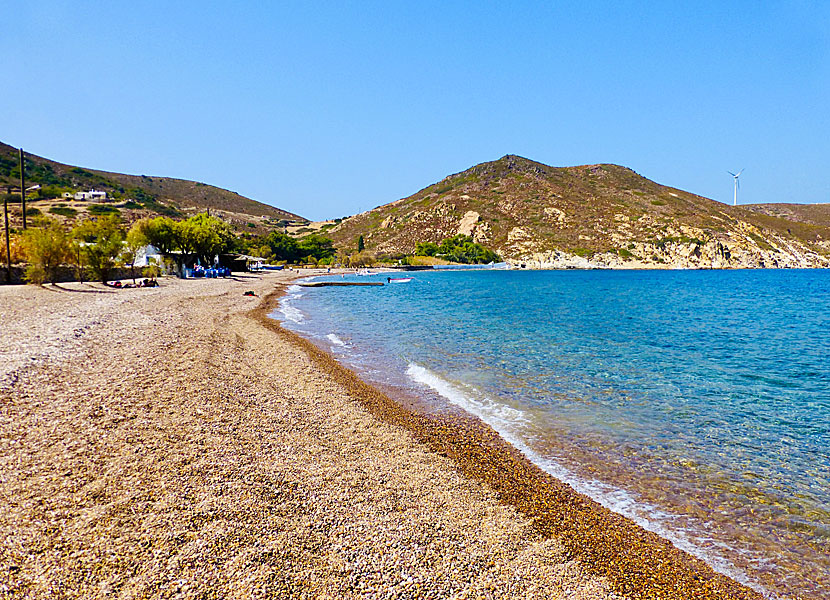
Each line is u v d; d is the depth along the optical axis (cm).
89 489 721
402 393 1497
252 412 1158
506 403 1432
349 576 592
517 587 612
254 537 643
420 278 10144
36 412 1005
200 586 540
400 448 1042
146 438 926
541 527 768
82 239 4291
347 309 4038
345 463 931
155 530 632
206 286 5141
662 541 750
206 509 694
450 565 642
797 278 10256
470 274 11894
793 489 929
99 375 1319
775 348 2506
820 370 1989
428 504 803
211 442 938
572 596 607
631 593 623
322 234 19812
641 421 1307
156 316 2545
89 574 541
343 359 1973
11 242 4866
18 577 524
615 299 5384
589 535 754
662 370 1948
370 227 19400
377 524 719
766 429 1265
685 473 991
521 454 1059
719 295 6056
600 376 1812
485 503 830
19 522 622
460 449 1067
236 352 1844
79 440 890
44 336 1752
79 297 3250
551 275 11519
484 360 2031
